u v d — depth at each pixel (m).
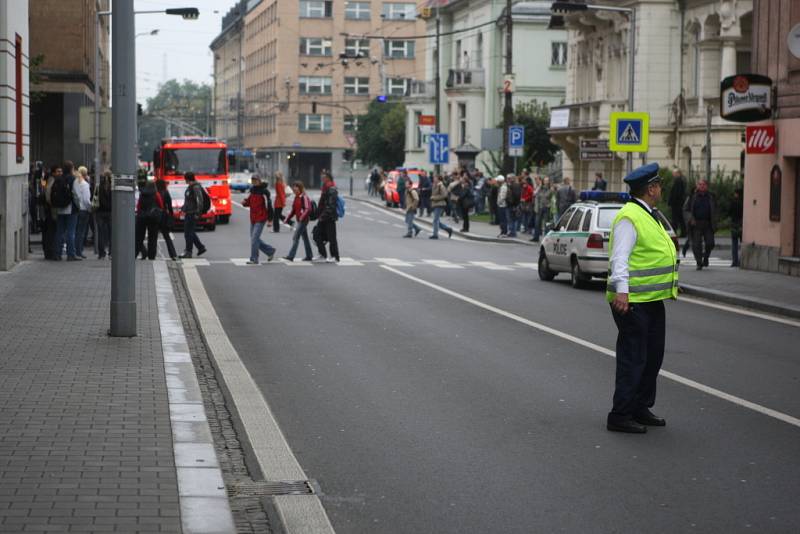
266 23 124.69
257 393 10.92
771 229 25.28
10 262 22.58
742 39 42.50
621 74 49.00
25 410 9.34
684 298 21.25
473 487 7.61
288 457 8.41
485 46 73.12
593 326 16.23
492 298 19.98
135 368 11.48
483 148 43.56
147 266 24.39
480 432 9.30
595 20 50.66
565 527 6.71
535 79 71.88
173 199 41.44
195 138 47.78
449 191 50.88
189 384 10.69
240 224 46.47
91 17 52.84
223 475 7.87
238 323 16.14
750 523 6.79
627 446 8.82
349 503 7.23
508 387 11.35
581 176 54.00
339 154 118.75
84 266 23.48
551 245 23.66
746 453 8.59
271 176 121.75
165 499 6.88
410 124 83.38
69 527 6.27
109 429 8.72
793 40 23.47
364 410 10.22
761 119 25.12
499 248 34.56
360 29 118.00
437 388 11.30
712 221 26.20
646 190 9.42
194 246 33.44
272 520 6.81
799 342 15.09
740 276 24.38
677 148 45.53
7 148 21.81
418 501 7.27
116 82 13.31
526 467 8.15
